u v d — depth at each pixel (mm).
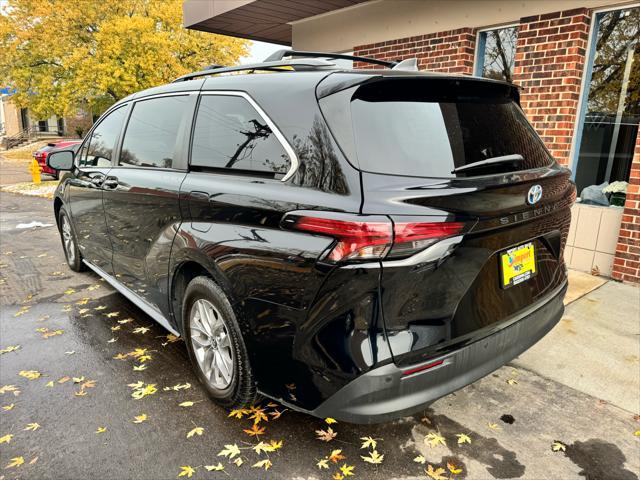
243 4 7246
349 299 1790
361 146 1856
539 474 2131
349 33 7434
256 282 2107
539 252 2326
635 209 4480
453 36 5953
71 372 3029
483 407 2633
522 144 2338
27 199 11875
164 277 2893
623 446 2316
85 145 4312
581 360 3135
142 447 2311
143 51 22328
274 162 2135
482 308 2025
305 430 2439
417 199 1739
